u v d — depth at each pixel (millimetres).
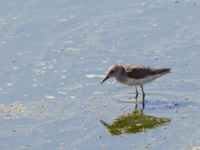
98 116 21078
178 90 22734
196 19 28891
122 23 28859
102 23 29000
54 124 20547
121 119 20797
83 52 26391
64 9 30594
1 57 26297
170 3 30609
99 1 31297
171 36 27484
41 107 21875
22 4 31281
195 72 24062
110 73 22750
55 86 23562
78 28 28688
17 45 27375
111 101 22234
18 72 24859
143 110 21422
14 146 19234
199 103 21578
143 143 18984
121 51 26359
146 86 23328
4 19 29875
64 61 25672
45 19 29656
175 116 20766
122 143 19078
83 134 19828
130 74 22391
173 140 19062
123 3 30984
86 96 22688
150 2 30922
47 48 26922
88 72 24641
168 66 24719
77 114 21234
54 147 19078
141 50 26359
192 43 26594
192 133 19438
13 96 22891
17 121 20859
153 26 28453
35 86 23641
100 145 19047
